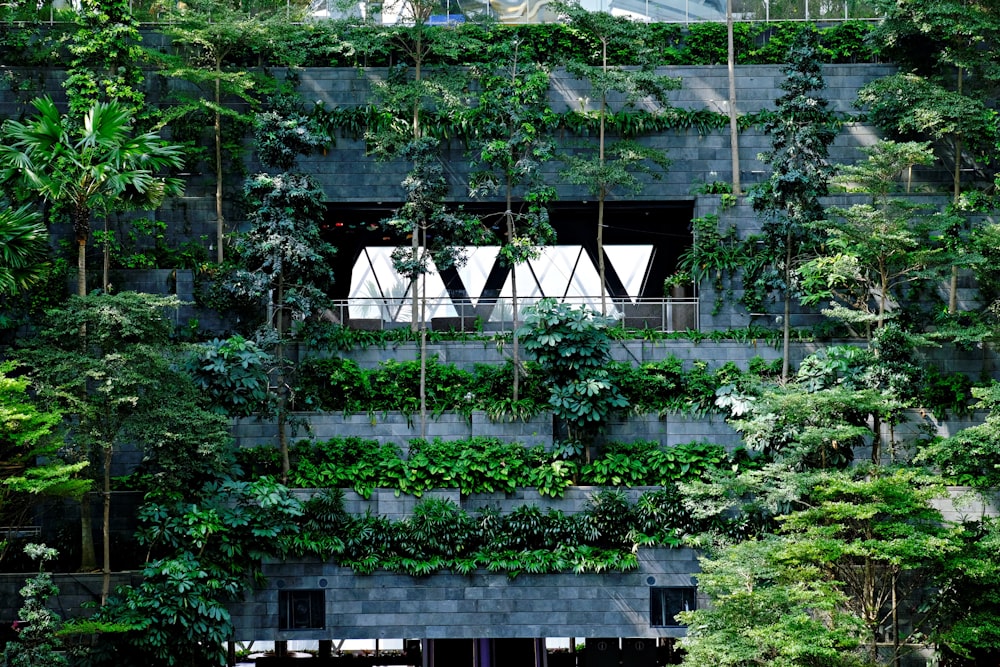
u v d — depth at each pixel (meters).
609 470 38.75
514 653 39.41
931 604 33.66
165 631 33.41
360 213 45.16
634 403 40.12
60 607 35.44
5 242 34.06
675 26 45.12
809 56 39.44
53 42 42.88
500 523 38.09
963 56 41.44
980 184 43.09
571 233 46.91
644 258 47.19
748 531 37.25
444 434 39.59
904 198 41.62
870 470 32.75
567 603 37.66
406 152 39.94
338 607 37.47
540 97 43.25
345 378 39.88
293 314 40.22
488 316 41.62
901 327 37.53
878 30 42.41
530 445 39.34
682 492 36.81
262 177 38.69
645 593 37.62
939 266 38.19
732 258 41.50
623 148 42.03
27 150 34.41
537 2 46.00
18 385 31.95
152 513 35.81
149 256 41.94
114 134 35.28
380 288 47.28
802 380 37.41
